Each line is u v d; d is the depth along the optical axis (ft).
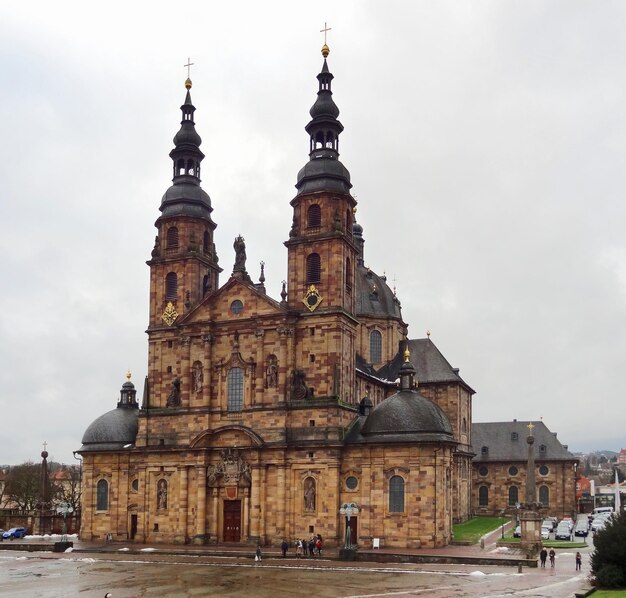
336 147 345.51
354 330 336.49
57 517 395.14
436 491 296.71
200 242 366.63
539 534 288.30
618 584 190.19
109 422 362.33
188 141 374.22
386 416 306.96
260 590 199.21
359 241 461.37
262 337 327.26
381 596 187.01
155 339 355.77
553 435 540.93
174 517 333.21
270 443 315.78
